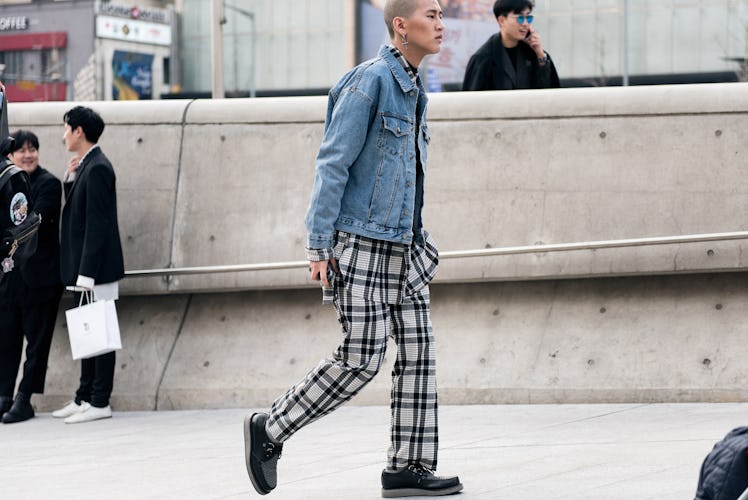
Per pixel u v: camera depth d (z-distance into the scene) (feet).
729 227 27.12
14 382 31.04
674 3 225.35
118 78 271.28
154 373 30.48
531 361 27.40
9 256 20.83
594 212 27.86
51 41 269.85
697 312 26.94
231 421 27.58
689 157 27.48
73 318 29.07
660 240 27.04
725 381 25.96
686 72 224.53
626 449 20.24
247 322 30.30
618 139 27.86
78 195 29.91
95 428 28.12
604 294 27.68
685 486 16.65
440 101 28.91
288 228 30.22
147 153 31.50
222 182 30.86
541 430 23.29
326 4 266.77
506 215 28.37
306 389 17.43
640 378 26.50
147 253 31.17
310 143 30.30
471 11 187.52
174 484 19.71
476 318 28.32
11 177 20.66
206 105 31.30
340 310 17.52
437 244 28.66
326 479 19.36
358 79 17.42
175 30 285.43
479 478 18.56
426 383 17.94
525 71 30.60
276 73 274.16
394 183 17.47
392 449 17.88
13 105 33.24
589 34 230.48
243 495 18.26
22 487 20.36
